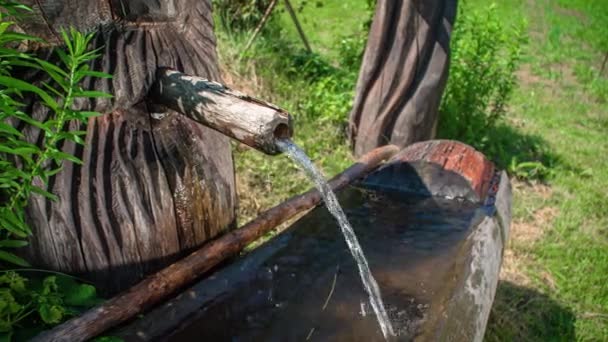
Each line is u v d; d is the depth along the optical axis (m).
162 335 1.78
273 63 5.68
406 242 2.54
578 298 3.66
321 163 4.65
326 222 2.68
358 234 2.60
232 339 1.84
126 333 1.74
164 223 1.95
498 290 3.63
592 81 9.08
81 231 1.76
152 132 1.92
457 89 5.68
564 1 15.22
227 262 2.40
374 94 4.88
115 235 1.83
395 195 3.06
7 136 1.46
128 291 1.82
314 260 2.33
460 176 3.05
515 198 4.89
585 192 5.11
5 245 1.54
